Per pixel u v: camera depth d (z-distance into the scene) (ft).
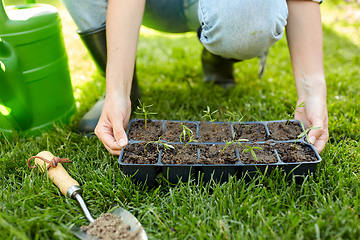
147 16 6.84
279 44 10.46
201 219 4.05
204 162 4.48
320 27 5.20
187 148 4.84
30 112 5.82
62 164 5.08
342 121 6.07
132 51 5.00
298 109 5.39
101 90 7.58
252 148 4.32
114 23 4.85
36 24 5.41
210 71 7.89
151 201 4.37
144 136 5.11
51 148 5.58
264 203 4.23
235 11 4.79
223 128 5.41
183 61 9.37
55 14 5.85
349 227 3.63
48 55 5.78
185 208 4.17
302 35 5.19
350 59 9.15
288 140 4.97
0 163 5.10
